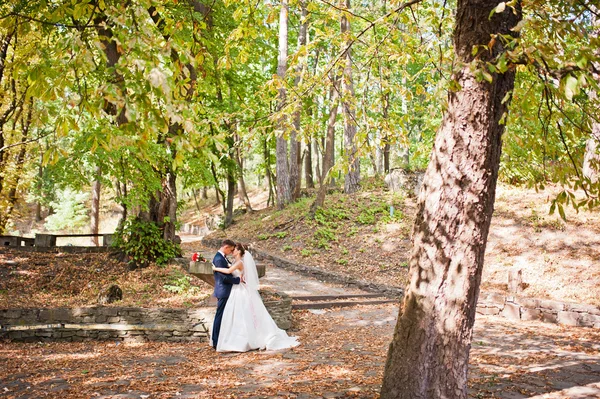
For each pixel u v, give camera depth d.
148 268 13.82
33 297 11.78
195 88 5.44
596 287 13.01
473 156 4.25
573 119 4.64
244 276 9.02
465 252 4.29
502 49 4.19
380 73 7.09
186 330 9.95
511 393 5.68
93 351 8.87
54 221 32.97
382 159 33.12
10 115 17.05
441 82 3.91
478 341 9.04
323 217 20.27
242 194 32.06
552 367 6.97
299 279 15.68
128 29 3.22
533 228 16.25
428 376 4.33
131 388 5.98
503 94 4.30
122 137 3.13
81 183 12.59
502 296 12.16
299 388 5.87
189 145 3.13
